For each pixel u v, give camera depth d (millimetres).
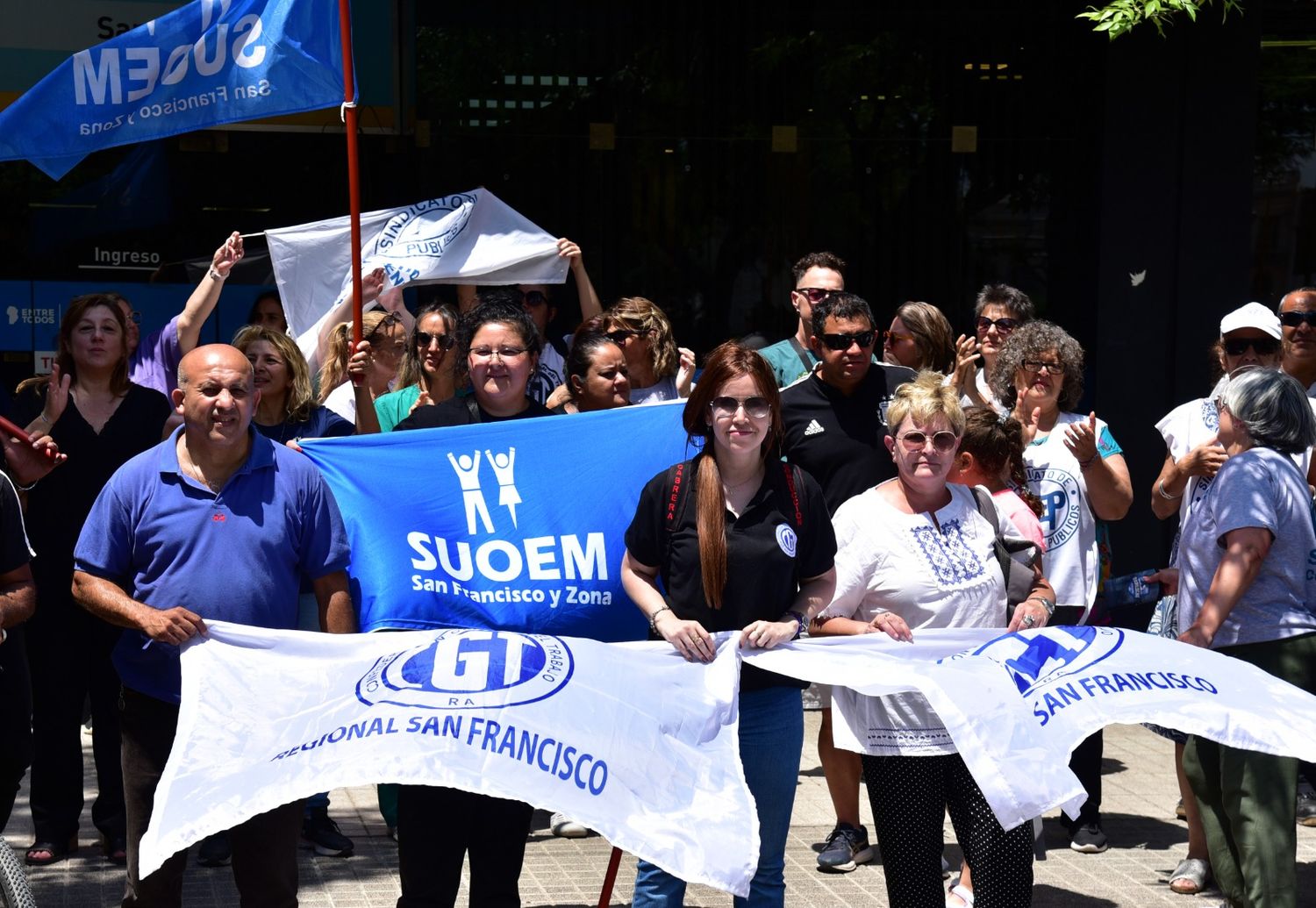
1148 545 8891
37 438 4859
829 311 5469
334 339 6496
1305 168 9062
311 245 6754
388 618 4285
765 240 9312
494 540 4352
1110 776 7078
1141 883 5477
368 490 4371
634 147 9227
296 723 3686
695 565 3920
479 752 3514
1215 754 4797
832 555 4051
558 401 6012
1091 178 9133
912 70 9219
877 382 5609
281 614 4023
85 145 5379
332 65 5383
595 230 9242
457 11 9047
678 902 4008
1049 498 5777
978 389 6793
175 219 9078
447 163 9133
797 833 6070
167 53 5379
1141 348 8867
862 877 5512
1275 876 4473
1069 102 9164
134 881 3947
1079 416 5984
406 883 3924
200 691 3758
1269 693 3986
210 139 9055
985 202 9266
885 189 9289
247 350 5480
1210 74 8719
